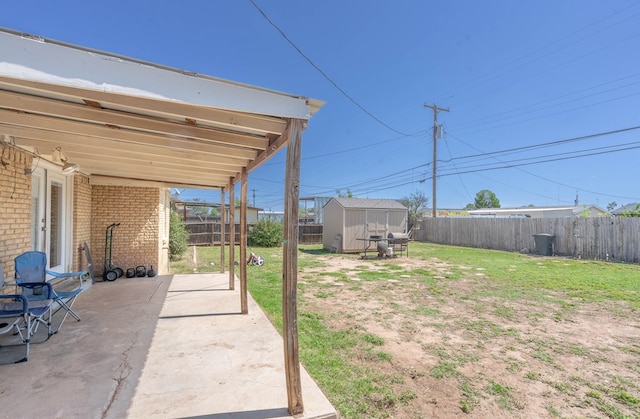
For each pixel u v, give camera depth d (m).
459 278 7.93
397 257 12.31
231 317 4.53
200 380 2.75
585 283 7.19
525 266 9.80
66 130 3.12
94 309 4.85
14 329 3.81
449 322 4.60
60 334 3.78
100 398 2.43
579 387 2.86
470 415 2.45
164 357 3.19
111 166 5.52
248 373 2.89
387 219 15.30
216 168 5.12
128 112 2.74
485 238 15.65
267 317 4.57
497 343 3.84
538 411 2.50
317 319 4.66
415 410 2.49
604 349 3.68
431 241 18.92
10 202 4.00
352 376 3.00
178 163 4.86
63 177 5.86
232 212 6.34
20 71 1.59
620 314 4.98
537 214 26.11
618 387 2.87
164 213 9.17
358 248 14.64
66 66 1.68
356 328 4.31
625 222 10.55
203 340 3.66
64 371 2.86
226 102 2.11
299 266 10.15
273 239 16.50
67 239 6.13
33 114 3.00
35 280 3.99
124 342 3.56
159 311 4.77
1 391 2.50
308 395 2.55
